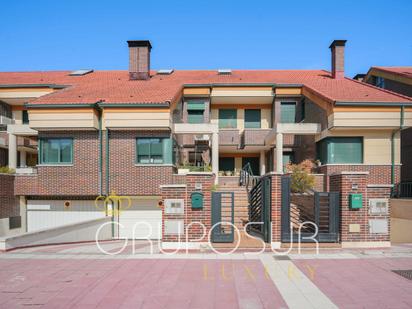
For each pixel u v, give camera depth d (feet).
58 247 35.96
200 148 69.26
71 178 54.13
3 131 66.85
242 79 72.84
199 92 67.82
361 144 54.60
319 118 58.39
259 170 76.79
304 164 56.49
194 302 18.76
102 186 53.83
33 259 28.71
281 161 56.54
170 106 52.19
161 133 53.98
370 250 30.55
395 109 51.78
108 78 73.05
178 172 55.36
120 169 53.98
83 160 54.19
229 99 71.26
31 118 52.34
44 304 18.58
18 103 69.97
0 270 25.25
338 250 30.60
